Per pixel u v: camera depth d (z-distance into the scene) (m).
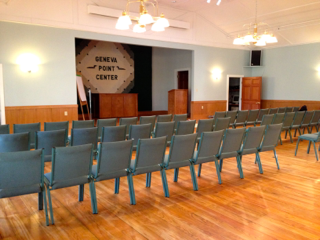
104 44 12.43
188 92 12.95
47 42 7.66
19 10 7.13
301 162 5.10
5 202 3.28
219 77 11.76
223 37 11.52
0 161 2.42
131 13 8.88
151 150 3.28
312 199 3.39
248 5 9.27
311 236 2.53
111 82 12.74
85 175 2.97
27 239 2.46
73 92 8.23
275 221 2.81
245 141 4.18
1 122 7.06
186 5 9.69
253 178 4.19
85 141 4.17
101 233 2.58
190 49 10.67
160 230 2.64
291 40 10.86
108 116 11.40
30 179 2.62
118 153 3.06
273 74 12.00
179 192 3.62
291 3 8.63
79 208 3.13
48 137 3.77
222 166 4.85
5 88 7.18
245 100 12.54
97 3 8.30
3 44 7.06
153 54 13.88
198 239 2.48
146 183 3.82
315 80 10.56
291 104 11.43
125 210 3.07
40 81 7.66
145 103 13.83
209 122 5.36
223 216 2.93
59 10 7.71
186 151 3.57
